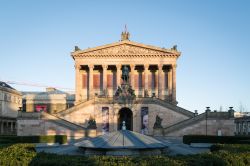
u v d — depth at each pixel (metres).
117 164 17.38
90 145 24.59
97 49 94.06
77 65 94.12
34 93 126.94
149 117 75.88
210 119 68.12
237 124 125.25
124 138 25.09
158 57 94.12
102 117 76.06
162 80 95.38
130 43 93.62
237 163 19.48
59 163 17.44
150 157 18.77
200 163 17.92
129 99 76.44
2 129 103.75
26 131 68.69
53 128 67.94
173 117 75.69
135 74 98.12
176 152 26.73
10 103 109.81
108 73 98.12
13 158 18.95
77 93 92.81
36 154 19.94
